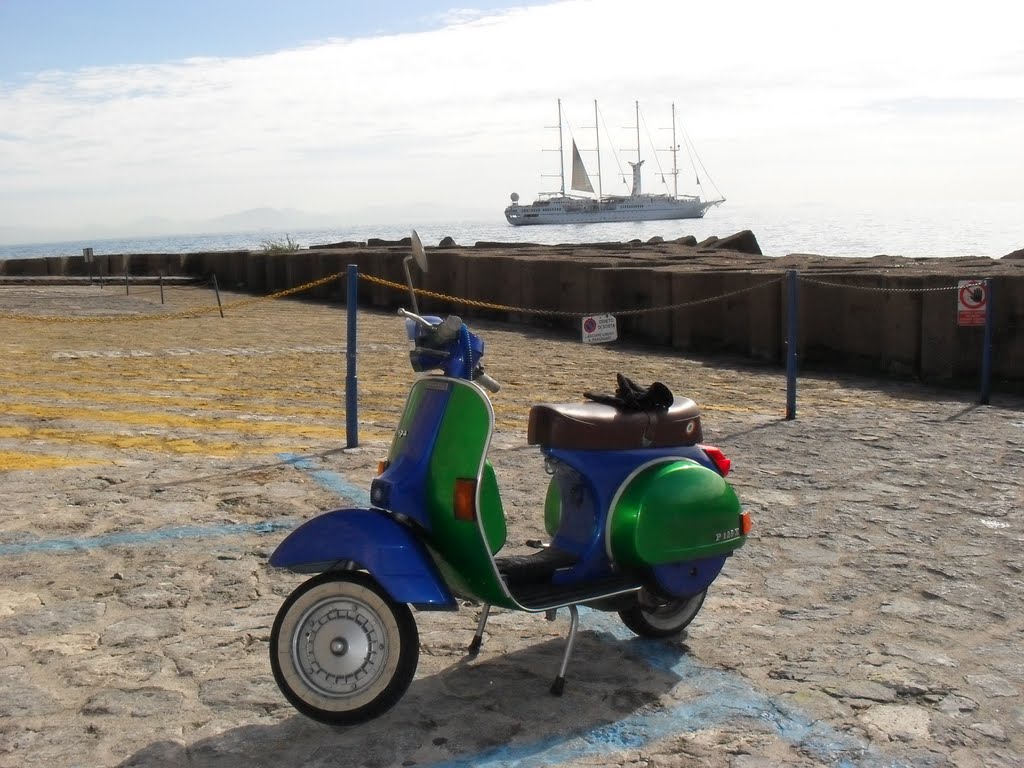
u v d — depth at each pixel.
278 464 8.64
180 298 26.81
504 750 4.10
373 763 4.00
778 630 5.36
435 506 4.31
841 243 94.75
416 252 4.36
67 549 6.45
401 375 13.60
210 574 6.04
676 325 16.33
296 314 22.25
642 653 5.07
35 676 4.73
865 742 4.19
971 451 9.33
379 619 4.12
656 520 4.76
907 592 5.91
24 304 23.67
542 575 4.67
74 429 9.85
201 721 4.33
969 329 12.84
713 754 4.08
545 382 13.05
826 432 10.18
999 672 4.87
